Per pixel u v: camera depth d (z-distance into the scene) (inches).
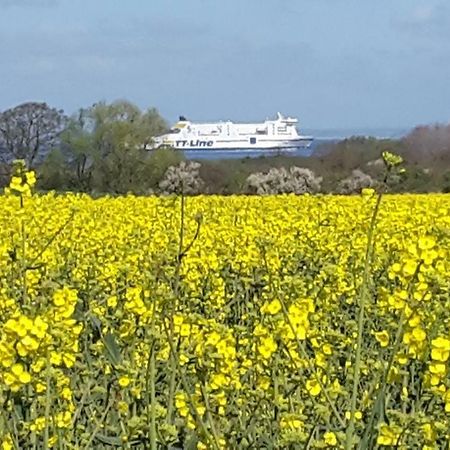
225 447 209.5
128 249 558.6
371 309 360.2
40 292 221.9
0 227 550.6
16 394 220.7
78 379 274.2
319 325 311.7
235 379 229.3
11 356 188.4
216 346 211.5
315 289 347.3
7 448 200.4
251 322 367.2
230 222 768.3
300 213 828.6
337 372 286.4
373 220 207.2
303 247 623.5
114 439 233.1
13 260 323.3
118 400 262.7
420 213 785.6
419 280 193.8
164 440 212.2
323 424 237.0
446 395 190.7
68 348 214.5
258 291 440.8
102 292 422.3
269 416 236.7
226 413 235.3
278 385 236.5
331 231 690.8
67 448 221.5
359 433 219.0
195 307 434.6
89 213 812.0
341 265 498.0
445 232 218.4
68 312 213.9
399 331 189.3
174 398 231.0
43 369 215.5
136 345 271.9
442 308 230.2
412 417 196.9
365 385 270.1
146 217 783.1
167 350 249.8
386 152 211.3
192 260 454.9
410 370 259.3
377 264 467.5
